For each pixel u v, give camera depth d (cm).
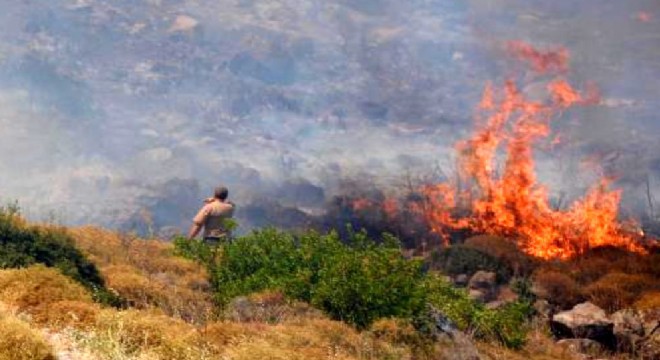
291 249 5312
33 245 4284
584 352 5706
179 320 3853
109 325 3475
